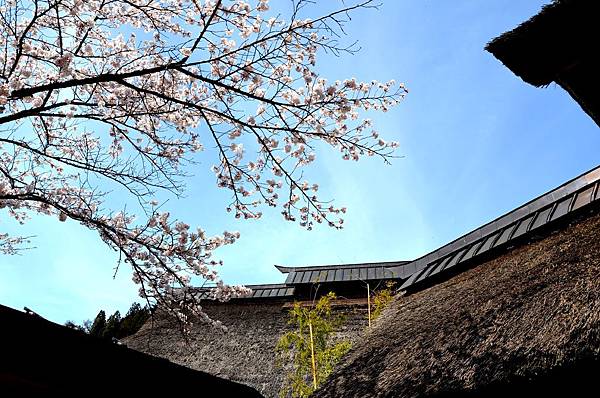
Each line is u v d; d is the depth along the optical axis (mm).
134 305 16500
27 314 1664
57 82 3215
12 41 3414
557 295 3113
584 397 2662
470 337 3336
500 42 3250
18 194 3510
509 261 4883
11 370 1726
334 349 7301
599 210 4645
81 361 1889
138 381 2115
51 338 1767
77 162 3893
